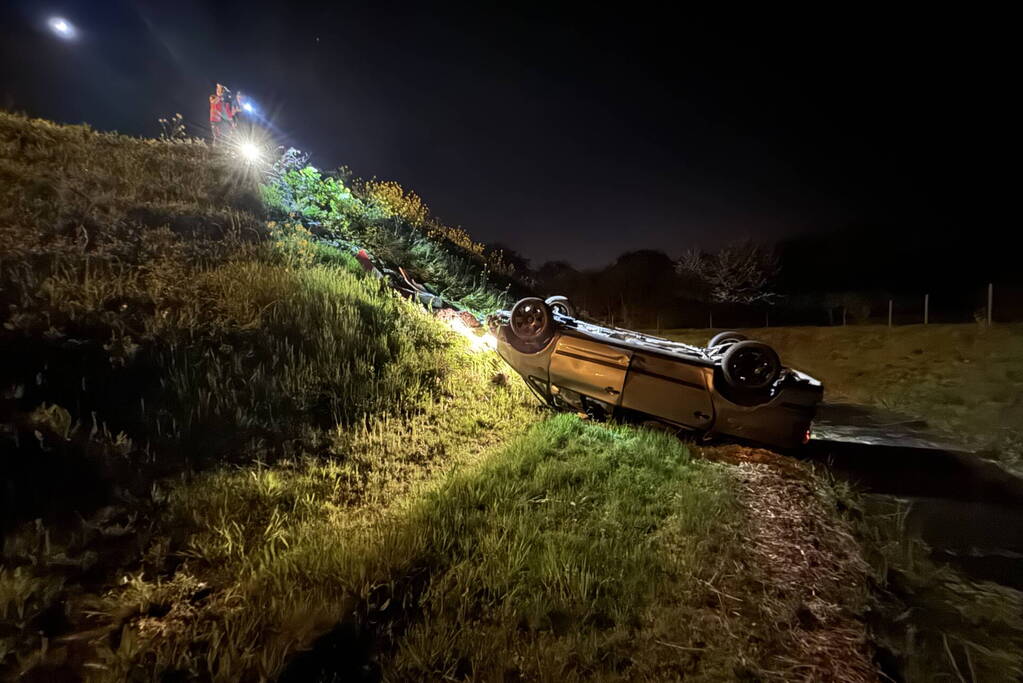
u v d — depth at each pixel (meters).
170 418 4.66
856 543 4.60
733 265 39.12
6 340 4.57
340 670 2.72
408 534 3.71
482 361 8.00
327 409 5.68
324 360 6.33
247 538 3.75
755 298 39.56
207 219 8.48
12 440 3.72
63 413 4.06
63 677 2.60
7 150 8.45
